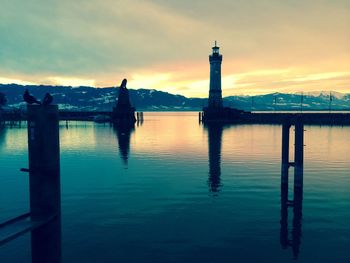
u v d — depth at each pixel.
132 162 33.81
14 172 28.48
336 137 59.66
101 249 12.47
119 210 17.25
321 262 11.45
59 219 7.12
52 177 6.89
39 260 6.95
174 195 20.27
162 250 12.40
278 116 109.00
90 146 48.81
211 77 111.25
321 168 28.98
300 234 13.91
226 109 112.56
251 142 52.31
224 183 23.42
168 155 38.72
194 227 14.77
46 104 6.90
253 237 13.64
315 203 18.30
